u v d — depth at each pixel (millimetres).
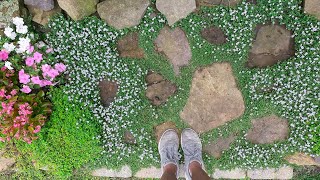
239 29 1082
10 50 1031
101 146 1161
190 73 1132
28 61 1037
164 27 1105
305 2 1031
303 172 1202
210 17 1085
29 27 1092
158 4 1061
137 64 1132
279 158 1168
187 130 1164
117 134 1165
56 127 1125
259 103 1134
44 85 1090
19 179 1254
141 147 1178
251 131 1166
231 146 1173
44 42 1118
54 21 1093
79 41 1105
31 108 1042
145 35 1104
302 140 1137
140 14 1070
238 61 1112
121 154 1181
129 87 1143
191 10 1063
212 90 1141
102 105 1157
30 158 1191
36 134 1128
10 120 1021
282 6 1059
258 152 1161
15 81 1077
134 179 1233
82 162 1189
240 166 1179
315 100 1107
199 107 1154
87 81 1138
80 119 1114
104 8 1067
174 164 1105
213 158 1184
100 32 1107
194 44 1106
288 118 1140
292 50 1106
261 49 1107
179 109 1158
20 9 1070
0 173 1251
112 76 1137
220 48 1102
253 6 1062
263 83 1124
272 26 1091
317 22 1054
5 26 1069
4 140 1102
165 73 1136
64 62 1119
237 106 1146
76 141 1136
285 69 1104
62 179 1227
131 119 1164
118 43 1130
